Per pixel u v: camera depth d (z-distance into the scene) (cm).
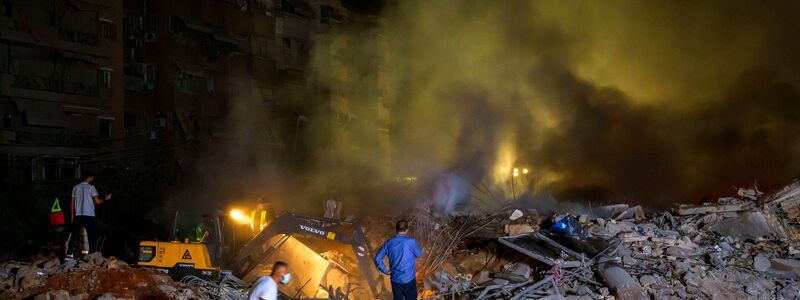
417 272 1442
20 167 3209
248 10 4831
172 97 4062
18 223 2339
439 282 1318
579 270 1284
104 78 3709
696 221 1617
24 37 3303
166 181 3403
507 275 1305
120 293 1071
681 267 1295
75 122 3531
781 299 1229
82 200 1335
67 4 3522
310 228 1334
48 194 3125
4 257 1973
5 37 3231
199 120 4244
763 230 1521
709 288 1230
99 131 3662
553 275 1246
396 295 1045
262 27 4906
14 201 2484
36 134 3356
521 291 1215
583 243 1395
